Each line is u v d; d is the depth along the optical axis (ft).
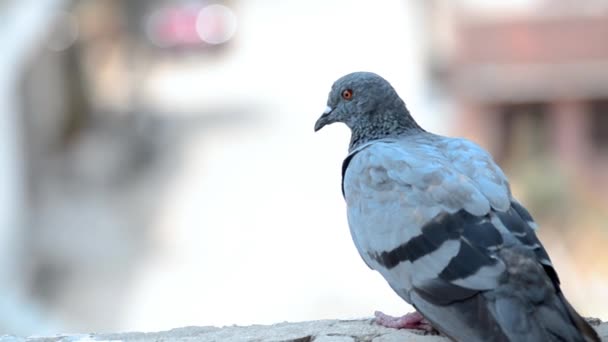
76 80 91.40
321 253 54.29
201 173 75.72
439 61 89.76
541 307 15.12
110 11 108.88
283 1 146.92
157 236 60.13
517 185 65.51
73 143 87.71
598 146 72.69
